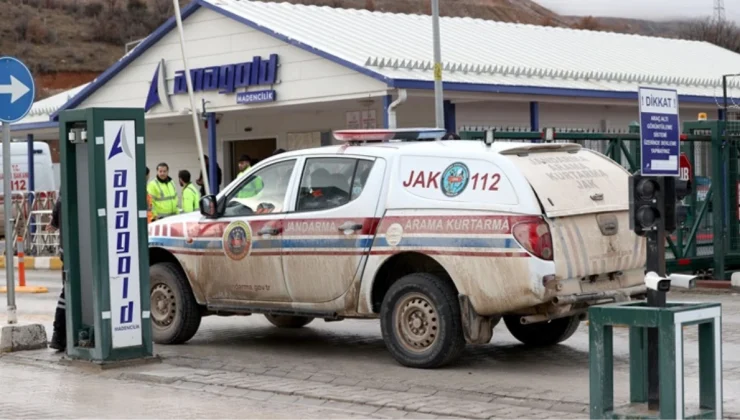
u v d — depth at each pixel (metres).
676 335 6.62
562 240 9.56
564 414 8.15
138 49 27.16
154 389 9.66
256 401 9.05
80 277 10.87
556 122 26.67
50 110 30.42
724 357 10.63
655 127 7.04
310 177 11.01
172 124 31.27
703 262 18.41
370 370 10.30
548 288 9.42
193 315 11.98
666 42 35.84
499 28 31.25
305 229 10.85
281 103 24.05
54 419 8.45
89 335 10.83
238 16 24.80
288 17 25.98
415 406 8.52
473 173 9.91
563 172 9.95
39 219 27.59
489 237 9.64
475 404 8.60
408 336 10.27
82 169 10.68
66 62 76.56
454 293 9.99
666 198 7.04
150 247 12.13
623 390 9.05
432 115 25.11
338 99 22.75
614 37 34.41
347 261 10.54
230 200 11.63
